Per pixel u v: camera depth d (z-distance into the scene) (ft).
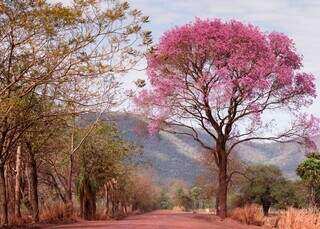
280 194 278.87
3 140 66.74
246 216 95.35
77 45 57.26
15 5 55.11
